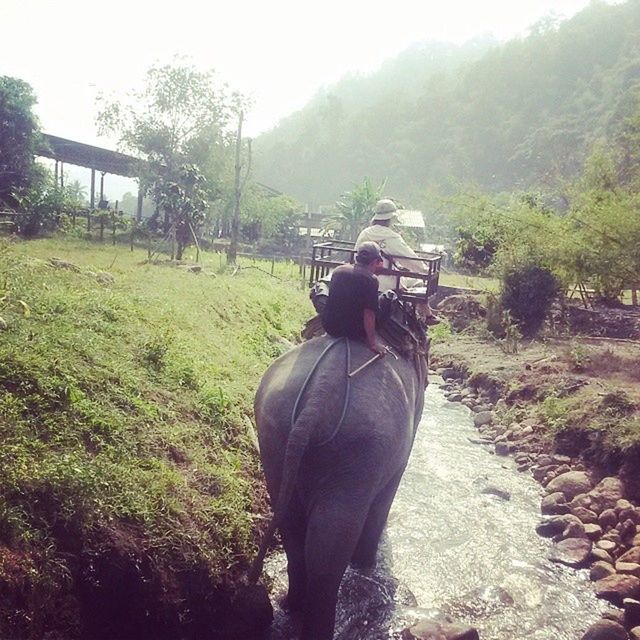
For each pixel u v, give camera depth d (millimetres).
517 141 115938
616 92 100375
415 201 95875
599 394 10609
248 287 17031
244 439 7172
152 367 7359
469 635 5137
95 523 4543
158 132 40656
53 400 5504
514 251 19188
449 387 14547
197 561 4852
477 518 7648
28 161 31750
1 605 3762
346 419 4367
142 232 31453
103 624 4414
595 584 6379
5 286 7613
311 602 4223
